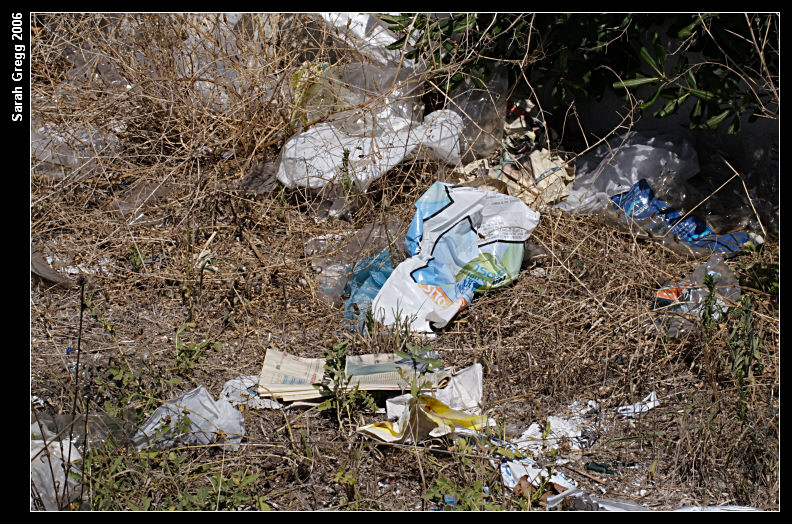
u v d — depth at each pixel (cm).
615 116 502
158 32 496
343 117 480
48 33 505
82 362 403
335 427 385
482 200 443
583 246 448
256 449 378
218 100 495
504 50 483
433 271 433
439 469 370
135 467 369
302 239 452
